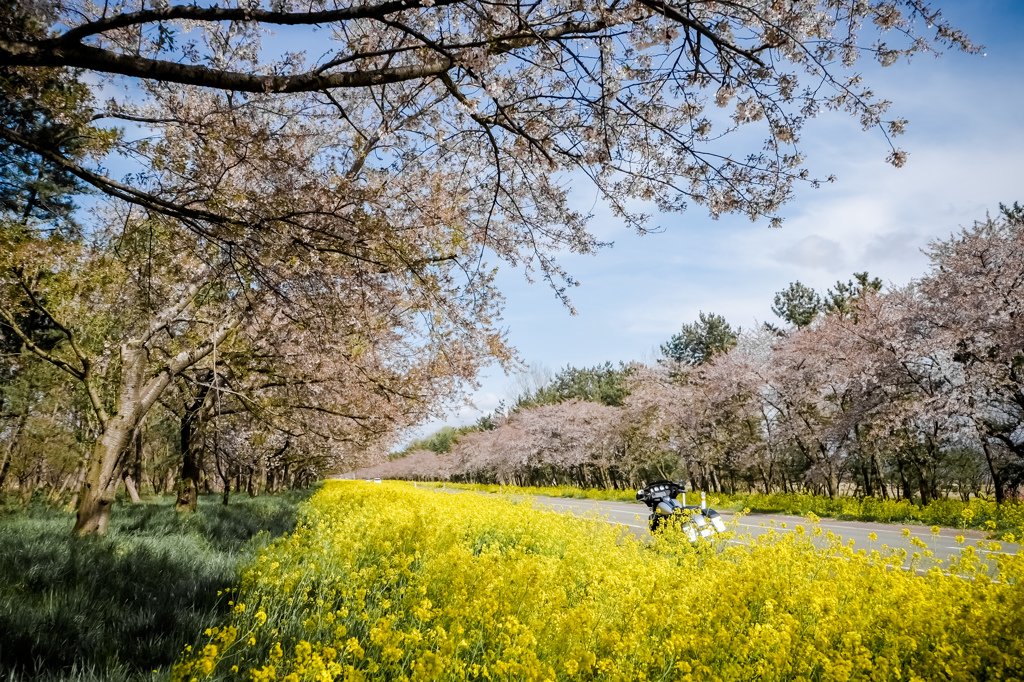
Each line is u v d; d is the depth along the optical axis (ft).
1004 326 49.11
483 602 13.52
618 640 12.01
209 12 12.52
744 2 13.92
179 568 20.33
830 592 15.52
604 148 16.24
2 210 18.51
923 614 13.06
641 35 14.56
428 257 19.60
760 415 83.97
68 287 31.30
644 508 72.28
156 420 72.84
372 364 32.65
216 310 30.78
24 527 29.14
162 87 17.81
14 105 15.40
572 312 21.93
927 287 56.85
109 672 10.75
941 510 49.47
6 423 54.39
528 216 20.44
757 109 14.67
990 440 51.98
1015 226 54.75
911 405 54.65
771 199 15.55
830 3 13.19
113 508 49.01
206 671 9.17
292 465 107.24
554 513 39.42
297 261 17.25
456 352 23.27
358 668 11.62
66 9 15.23
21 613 13.08
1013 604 12.67
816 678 11.85
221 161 17.76
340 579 17.93
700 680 11.14
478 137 18.90
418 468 271.90
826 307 98.53
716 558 20.72
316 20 12.71
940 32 12.66
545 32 13.83
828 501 62.28
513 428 167.84
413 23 15.26
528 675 10.31
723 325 142.82
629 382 111.65
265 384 37.35
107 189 14.67
